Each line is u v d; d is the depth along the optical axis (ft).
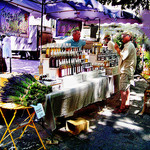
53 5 17.39
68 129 10.96
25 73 9.00
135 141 10.00
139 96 19.48
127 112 14.56
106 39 21.31
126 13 20.24
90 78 13.60
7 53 20.24
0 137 9.89
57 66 10.93
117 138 10.26
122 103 14.43
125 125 12.07
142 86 24.36
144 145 9.59
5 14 13.15
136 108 15.62
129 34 13.92
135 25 28.12
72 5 17.60
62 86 10.57
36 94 7.99
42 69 11.66
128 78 14.14
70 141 9.77
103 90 14.33
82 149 9.00
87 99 12.27
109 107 15.72
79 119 11.55
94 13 20.61
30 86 8.07
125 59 13.94
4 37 19.89
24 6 15.20
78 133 10.60
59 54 11.10
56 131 10.81
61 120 12.03
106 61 16.33
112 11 18.06
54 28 42.75
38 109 7.68
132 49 13.75
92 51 16.33
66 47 11.84
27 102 7.57
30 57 55.36
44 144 9.36
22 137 10.00
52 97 8.98
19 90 8.07
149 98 14.03
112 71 15.99
